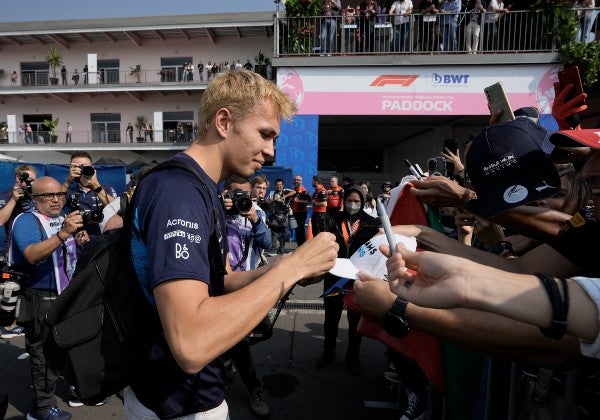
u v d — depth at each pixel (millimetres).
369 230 3002
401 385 2645
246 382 2809
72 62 22344
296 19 10008
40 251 2457
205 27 20266
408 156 16906
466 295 695
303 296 5348
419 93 9648
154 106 22000
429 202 1757
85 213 2689
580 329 658
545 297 667
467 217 2088
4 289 2391
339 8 10445
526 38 9844
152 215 1022
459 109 9602
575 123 1679
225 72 1209
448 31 9703
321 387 3205
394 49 9828
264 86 1181
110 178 10172
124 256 1174
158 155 21984
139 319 1152
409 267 849
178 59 21969
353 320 3371
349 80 9742
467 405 1781
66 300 1175
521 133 1186
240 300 956
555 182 1081
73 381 1132
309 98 9836
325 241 1175
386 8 10898
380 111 9750
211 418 1247
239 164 1207
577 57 8742
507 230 2141
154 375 1170
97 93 21438
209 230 1120
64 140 22297
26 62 22500
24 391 3143
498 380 1761
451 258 743
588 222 1034
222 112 1165
